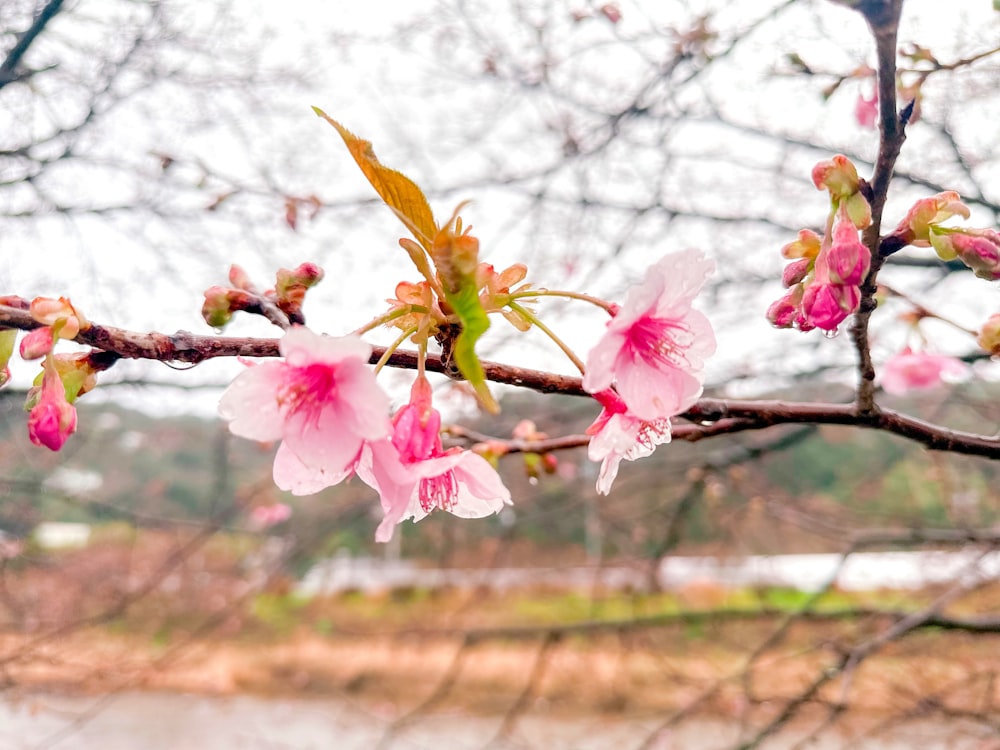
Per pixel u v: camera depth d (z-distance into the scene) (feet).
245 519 28.40
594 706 25.35
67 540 27.09
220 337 4.66
